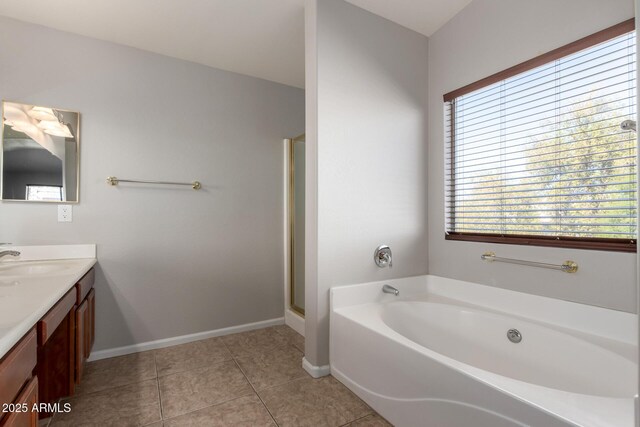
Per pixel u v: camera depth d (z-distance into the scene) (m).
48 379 1.67
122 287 2.43
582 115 1.68
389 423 1.59
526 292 1.91
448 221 2.42
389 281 2.30
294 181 3.09
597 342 1.52
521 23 1.91
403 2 2.17
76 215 2.28
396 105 2.36
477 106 2.21
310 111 2.09
